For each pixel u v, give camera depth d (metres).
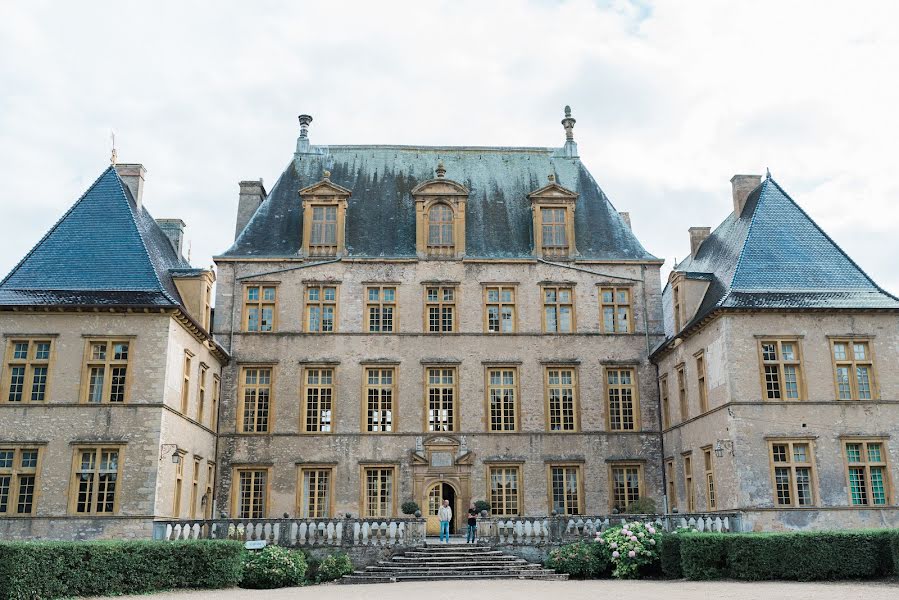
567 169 46.81
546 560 30.81
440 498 38.91
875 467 32.78
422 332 40.69
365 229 43.00
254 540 30.27
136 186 38.03
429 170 45.94
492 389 40.50
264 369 40.12
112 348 31.94
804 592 22.31
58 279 33.06
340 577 29.72
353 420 39.41
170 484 32.12
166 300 32.50
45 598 21.25
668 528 31.78
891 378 33.75
